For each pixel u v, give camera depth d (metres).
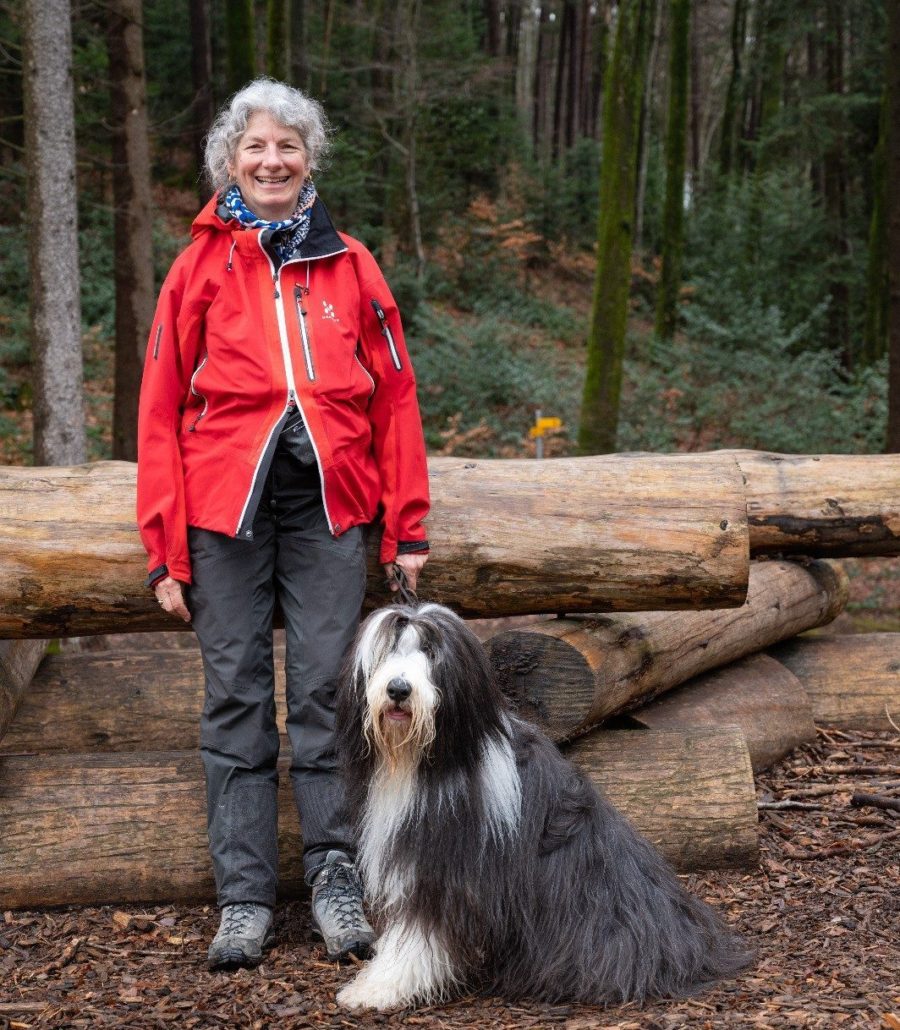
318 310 3.20
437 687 2.77
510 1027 2.69
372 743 2.85
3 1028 2.73
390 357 3.34
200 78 16.88
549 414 15.21
